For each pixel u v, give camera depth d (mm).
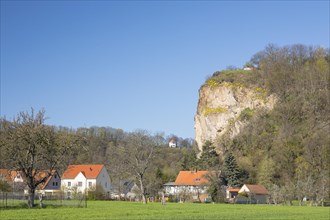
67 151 65375
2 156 61656
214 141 172625
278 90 164750
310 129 141750
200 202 106688
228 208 67938
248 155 149750
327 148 126812
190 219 43000
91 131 161625
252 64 193875
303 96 156000
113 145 148375
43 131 63000
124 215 46625
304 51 181000
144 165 86375
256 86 172000
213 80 185125
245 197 115062
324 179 104875
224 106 177000
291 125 147125
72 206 63219
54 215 44844
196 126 188500
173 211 55906
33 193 62031
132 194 115312
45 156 62906
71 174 122938
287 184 110625
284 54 178875
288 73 168500
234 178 134500
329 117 146125
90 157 146625
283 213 56375
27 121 63688
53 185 119312
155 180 106812
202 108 185375
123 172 87875
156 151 88938
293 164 131375
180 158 168000
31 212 48875
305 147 131750
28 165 62125
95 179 121250
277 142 142000
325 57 178875
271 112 159375
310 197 99562
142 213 50531
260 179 129625
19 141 61312
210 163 152750
